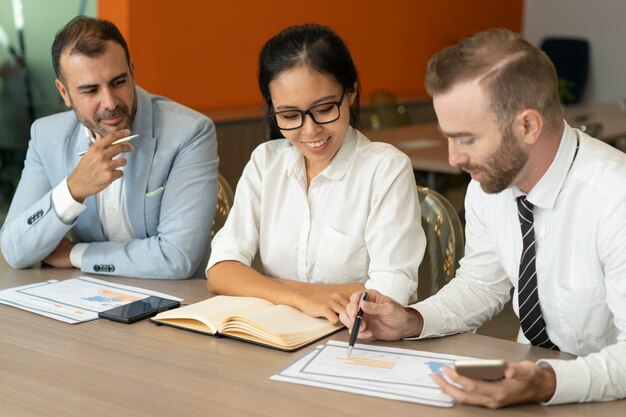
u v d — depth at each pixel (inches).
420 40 305.0
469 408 52.9
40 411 51.6
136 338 65.6
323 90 72.6
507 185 59.5
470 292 71.7
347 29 268.1
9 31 188.9
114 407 52.4
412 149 183.0
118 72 85.0
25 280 83.3
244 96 235.1
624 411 53.4
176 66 212.1
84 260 86.7
